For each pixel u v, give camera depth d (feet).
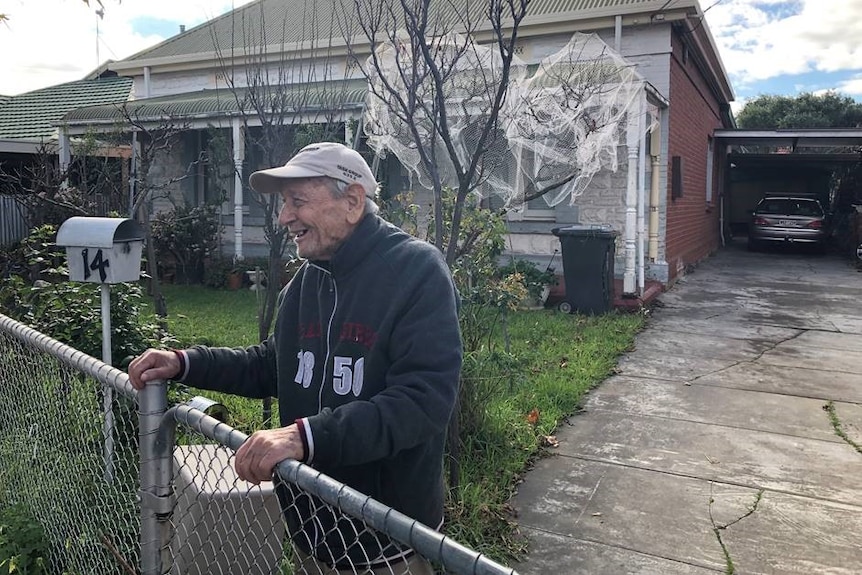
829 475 14.14
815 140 58.85
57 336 13.61
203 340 20.68
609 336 26.32
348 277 5.92
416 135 12.39
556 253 36.50
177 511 7.52
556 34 38.65
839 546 11.30
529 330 26.84
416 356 5.41
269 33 46.03
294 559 6.79
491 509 12.16
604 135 26.94
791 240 59.21
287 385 6.34
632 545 11.32
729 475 14.11
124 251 11.25
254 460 4.84
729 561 10.82
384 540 5.82
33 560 9.85
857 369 22.44
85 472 9.54
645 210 37.32
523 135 24.30
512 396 17.84
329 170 5.92
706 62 45.68
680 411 18.20
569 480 13.83
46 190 30.48
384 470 5.80
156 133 28.22
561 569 10.61
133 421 9.78
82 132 43.11
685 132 42.24
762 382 20.94
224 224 45.27
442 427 5.39
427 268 5.71
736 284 40.81
